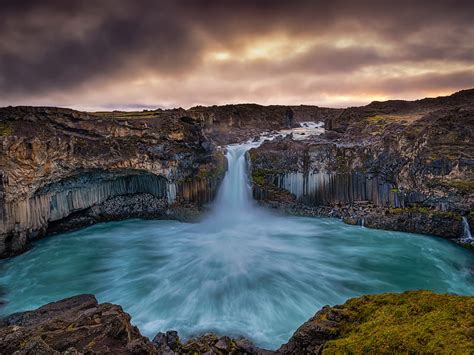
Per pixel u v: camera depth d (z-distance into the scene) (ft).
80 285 73.92
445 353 23.63
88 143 107.45
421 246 92.73
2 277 78.43
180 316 59.62
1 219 85.76
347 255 87.40
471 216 92.99
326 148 128.16
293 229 108.27
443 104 212.23
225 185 133.49
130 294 68.80
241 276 75.15
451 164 99.86
